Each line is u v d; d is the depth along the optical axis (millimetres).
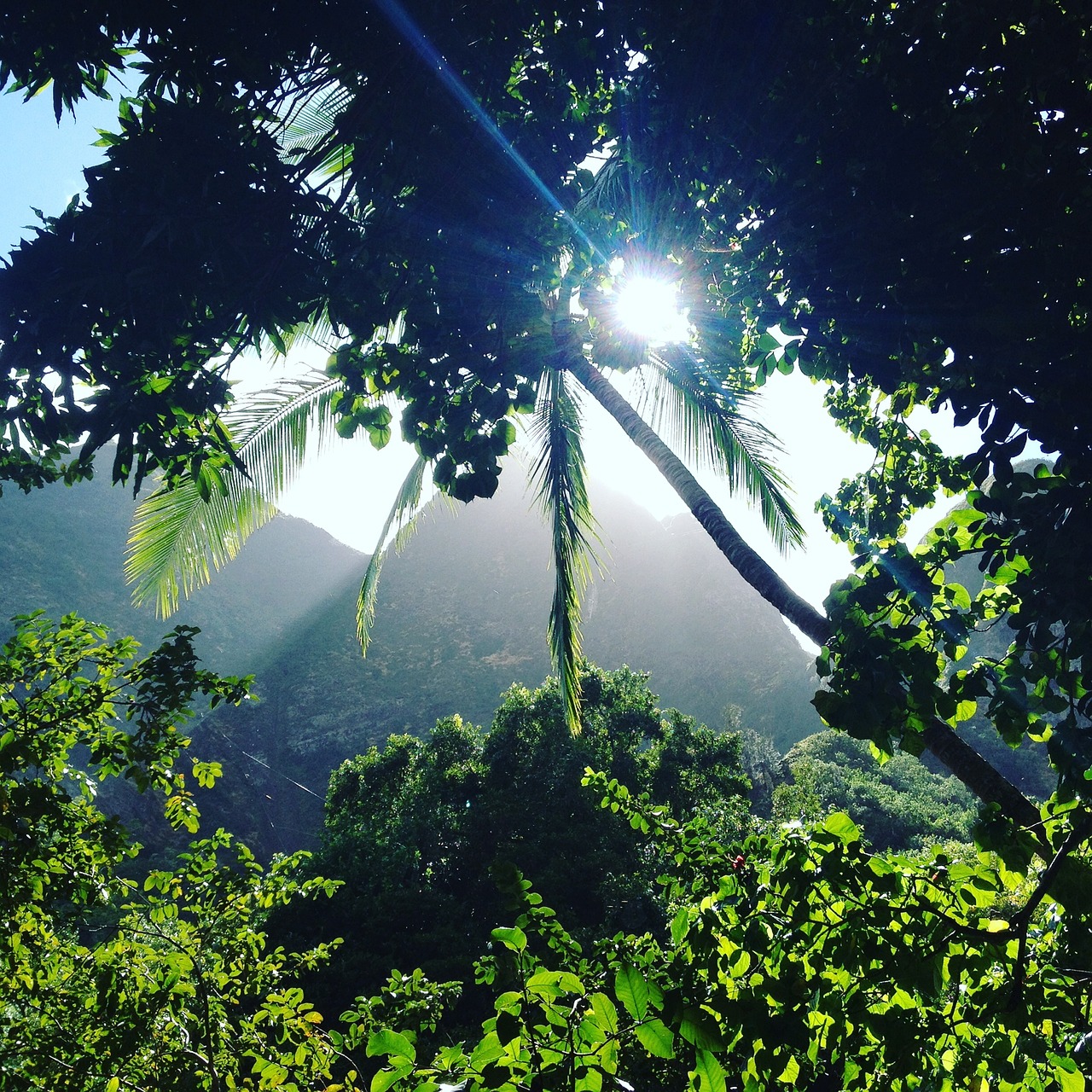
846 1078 2133
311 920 13328
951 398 2363
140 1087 3918
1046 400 2148
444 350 3154
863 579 2375
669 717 18828
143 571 8344
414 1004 4633
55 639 4195
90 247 2625
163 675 4078
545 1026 1802
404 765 18641
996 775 2797
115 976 3889
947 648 2354
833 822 2199
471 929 13695
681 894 3518
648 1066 3854
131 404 2764
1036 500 2096
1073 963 2195
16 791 3742
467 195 3096
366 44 2963
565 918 13258
